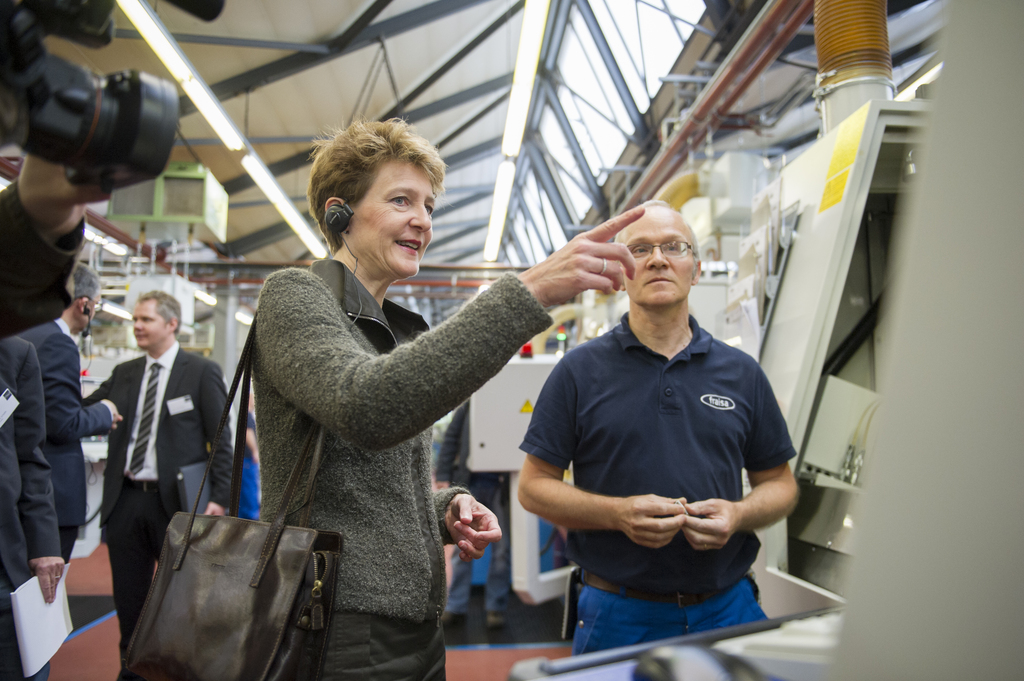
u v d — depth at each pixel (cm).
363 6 570
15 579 146
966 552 22
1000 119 21
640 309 145
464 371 69
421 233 104
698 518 120
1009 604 21
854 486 150
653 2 566
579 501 130
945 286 22
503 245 1464
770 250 185
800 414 158
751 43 418
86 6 44
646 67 642
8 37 39
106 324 733
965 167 22
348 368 73
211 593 79
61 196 51
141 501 240
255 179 621
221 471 255
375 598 82
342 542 81
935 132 23
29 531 156
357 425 69
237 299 1055
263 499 87
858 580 24
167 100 49
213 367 260
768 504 130
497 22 665
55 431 207
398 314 112
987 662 21
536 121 895
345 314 90
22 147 45
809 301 163
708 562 129
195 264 959
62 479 211
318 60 625
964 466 22
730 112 538
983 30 22
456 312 75
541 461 144
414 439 98
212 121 502
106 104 46
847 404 160
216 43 578
